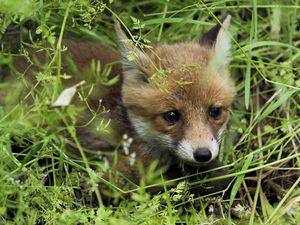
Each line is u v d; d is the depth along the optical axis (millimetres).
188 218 8008
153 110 8141
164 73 7906
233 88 8500
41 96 7664
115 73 9000
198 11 10398
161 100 8062
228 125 9281
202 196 8414
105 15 10141
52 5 8438
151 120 8234
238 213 8312
